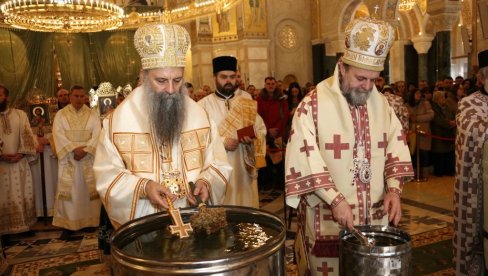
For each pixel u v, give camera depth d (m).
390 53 18.41
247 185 3.96
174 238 1.59
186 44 2.00
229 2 12.80
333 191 1.83
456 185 2.58
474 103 2.51
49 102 6.69
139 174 2.03
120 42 16.41
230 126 3.86
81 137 5.03
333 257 2.06
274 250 1.30
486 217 2.07
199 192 1.98
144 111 2.05
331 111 1.99
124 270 1.27
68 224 5.04
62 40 15.73
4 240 4.88
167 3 15.48
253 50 15.02
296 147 1.95
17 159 4.98
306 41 15.93
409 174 2.01
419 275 3.39
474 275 2.55
